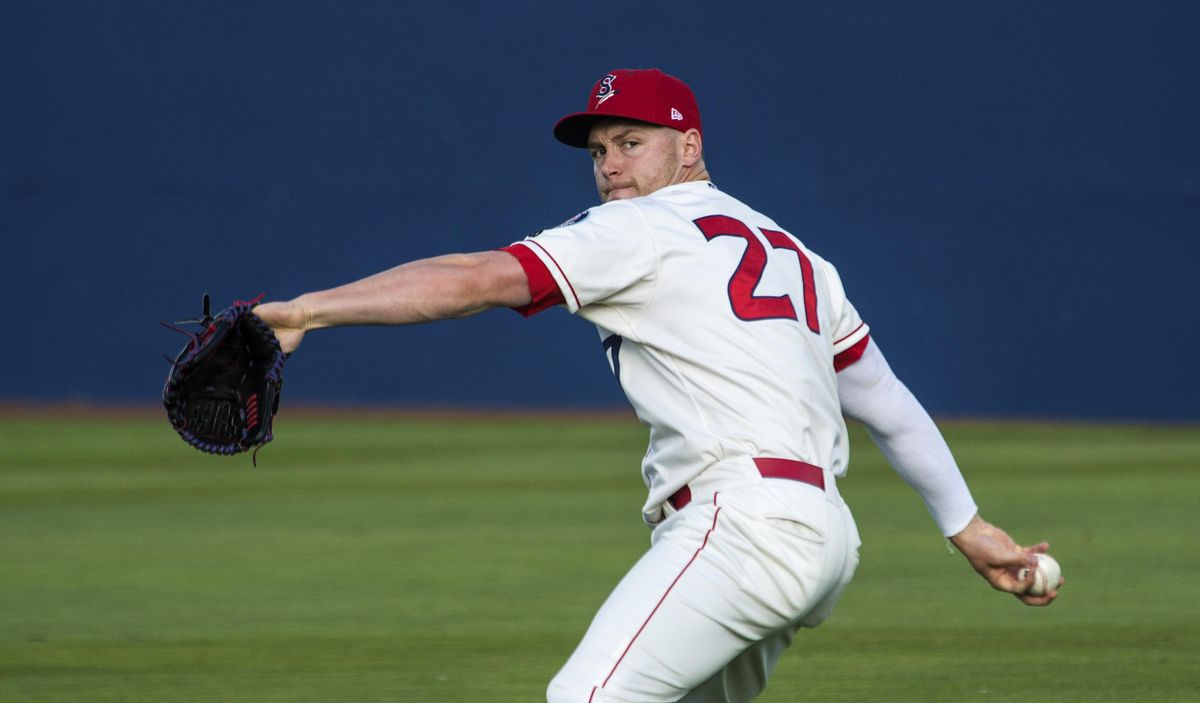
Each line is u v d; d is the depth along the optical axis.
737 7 59.31
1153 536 28.14
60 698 16.27
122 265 60.75
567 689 9.63
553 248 10.07
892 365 58.88
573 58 60.25
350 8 60.62
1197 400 56.25
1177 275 56.44
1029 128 57.50
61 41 60.53
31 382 60.84
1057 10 57.03
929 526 29.75
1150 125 56.50
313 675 17.33
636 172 11.56
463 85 60.62
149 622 20.66
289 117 60.88
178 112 60.72
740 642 10.00
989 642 18.95
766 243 10.88
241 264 61.06
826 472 10.42
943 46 58.00
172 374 9.28
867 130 58.72
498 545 27.64
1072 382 57.56
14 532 29.69
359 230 61.09
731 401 10.21
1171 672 17.14
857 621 20.36
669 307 10.37
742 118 59.59
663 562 9.96
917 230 58.53
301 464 42.22
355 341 60.72
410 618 20.81
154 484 37.66
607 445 47.28
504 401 60.62
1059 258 57.50
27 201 60.84
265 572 24.84
